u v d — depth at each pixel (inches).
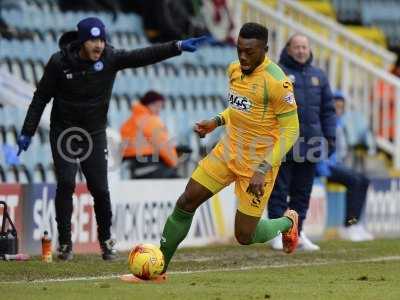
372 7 2805.1
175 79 2113.7
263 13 2257.6
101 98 1332.4
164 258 1122.7
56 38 2055.9
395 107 2204.7
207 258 1427.2
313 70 1518.2
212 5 2256.4
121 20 2182.6
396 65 2384.4
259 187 1056.8
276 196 1494.8
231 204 1684.3
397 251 1550.2
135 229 1567.4
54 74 1310.3
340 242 1684.3
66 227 1336.1
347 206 1700.3
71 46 1310.3
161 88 2087.8
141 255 1109.7
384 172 1957.4
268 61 1090.1
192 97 2123.5
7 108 1785.2
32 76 1967.3
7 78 1807.3
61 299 980.6
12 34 2000.5
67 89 1315.2
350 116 2225.6
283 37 2250.2
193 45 1316.4
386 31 2800.2
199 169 1099.3
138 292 1026.1
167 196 1614.2
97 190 1341.0
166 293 1021.2
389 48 2746.1
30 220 1459.2
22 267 1243.2
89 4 2164.1
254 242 1139.3
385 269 1298.0
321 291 1063.6
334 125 1539.1
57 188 1333.7
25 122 1332.4
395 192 1902.1
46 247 1330.0
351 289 1083.9
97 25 1296.8
